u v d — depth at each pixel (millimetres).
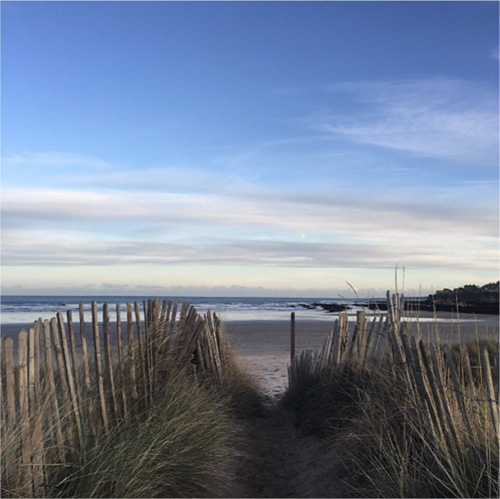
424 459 4211
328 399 6684
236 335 22078
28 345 3635
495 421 3713
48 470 3691
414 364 4535
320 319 37469
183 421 5172
